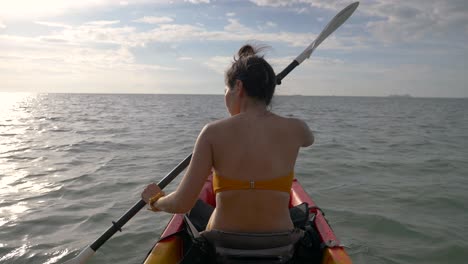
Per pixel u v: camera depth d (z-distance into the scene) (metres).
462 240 4.04
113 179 6.33
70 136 12.27
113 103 51.06
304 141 1.79
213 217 1.82
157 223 4.41
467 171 7.21
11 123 17.30
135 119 20.58
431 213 4.83
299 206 2.46
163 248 2.19
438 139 12.47
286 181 1.71
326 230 2.46
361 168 7.39
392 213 4.79
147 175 6.60
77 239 3.99
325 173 6.92
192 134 13.03
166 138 11.83
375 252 3.78
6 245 3.85
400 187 5.97
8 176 6.57
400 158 8.54
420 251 3.81
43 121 18.64
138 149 9.55
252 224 1.71
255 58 1.76
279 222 1.73
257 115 1.72
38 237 4.05
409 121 21.77
